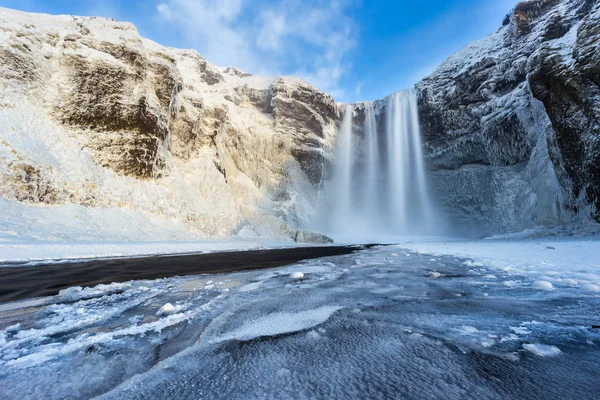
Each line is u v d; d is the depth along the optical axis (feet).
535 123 98.63
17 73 65.72
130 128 78.38
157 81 89.30
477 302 13.94
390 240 119.85
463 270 25.55
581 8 91.04
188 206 86.12
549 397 5.80
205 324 11.35
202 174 99.60
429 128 141.90
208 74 138.51
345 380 6.73
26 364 7.91
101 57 76.69
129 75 80.18
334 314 12.28
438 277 21.93
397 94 154.61
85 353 8.64
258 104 151.43
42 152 61.93
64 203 61.41
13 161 55.26
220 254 52.39
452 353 8.11
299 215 129.70
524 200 101.81
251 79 166.71
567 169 66.95
